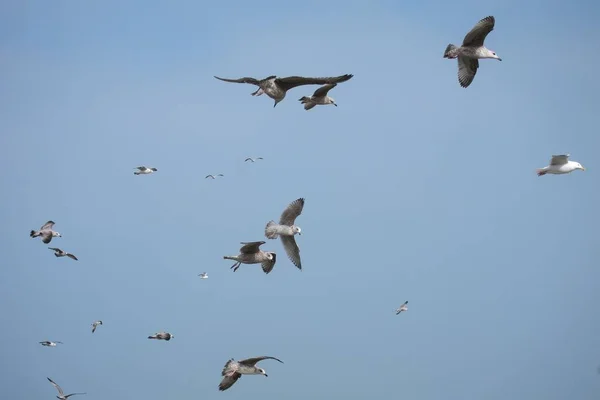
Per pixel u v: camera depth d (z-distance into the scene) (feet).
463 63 110.93
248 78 95.25
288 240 114.21
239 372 102.58
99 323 173.68
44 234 151.02
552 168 121.49
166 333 153.89
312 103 140.36
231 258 113.80
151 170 179.93
